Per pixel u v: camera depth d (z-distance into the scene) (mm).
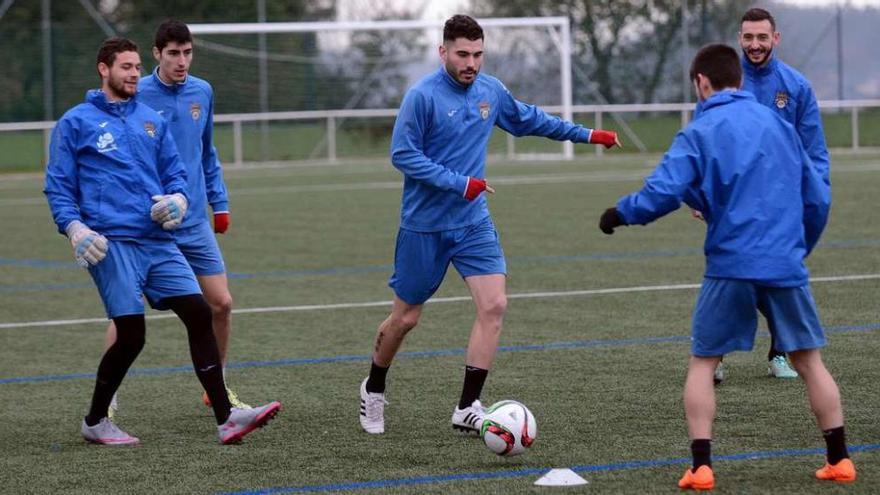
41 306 17328
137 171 9609
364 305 16562
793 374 11422
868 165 40469
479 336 9633
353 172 44469
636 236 23156
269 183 40062
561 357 12609
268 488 8211
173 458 9141
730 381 11305
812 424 9555
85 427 9656
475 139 9852
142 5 59375
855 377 11164
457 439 9500
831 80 53406
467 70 9586
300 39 53062
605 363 12242
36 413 10883
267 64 52719
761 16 11312
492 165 47188
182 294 9625
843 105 50875
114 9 59281
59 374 12625
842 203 27891
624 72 53969
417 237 9734
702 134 7746
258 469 8734
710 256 7840
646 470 8375
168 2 59375
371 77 53656
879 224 23656
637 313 15070
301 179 41500
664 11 53406
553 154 52000
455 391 11266
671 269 18734
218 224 11602
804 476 8086
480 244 9781
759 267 7648
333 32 53531
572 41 54312
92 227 9547
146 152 9703
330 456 9062
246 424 9445
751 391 10844
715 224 7797
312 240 24250
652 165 44094
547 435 9477
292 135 52562
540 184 36406
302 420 10320
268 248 23156
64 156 9508
